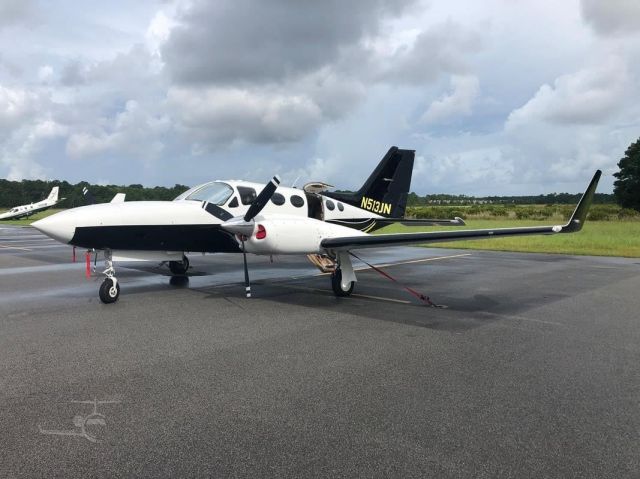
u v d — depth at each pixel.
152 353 5.09
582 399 3.85
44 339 5.65
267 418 3.47
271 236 7.93
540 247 21.20
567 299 8.53
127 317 6.91
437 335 5.93
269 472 2.74
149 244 8.55
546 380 4.30
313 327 6.34
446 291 9.47
